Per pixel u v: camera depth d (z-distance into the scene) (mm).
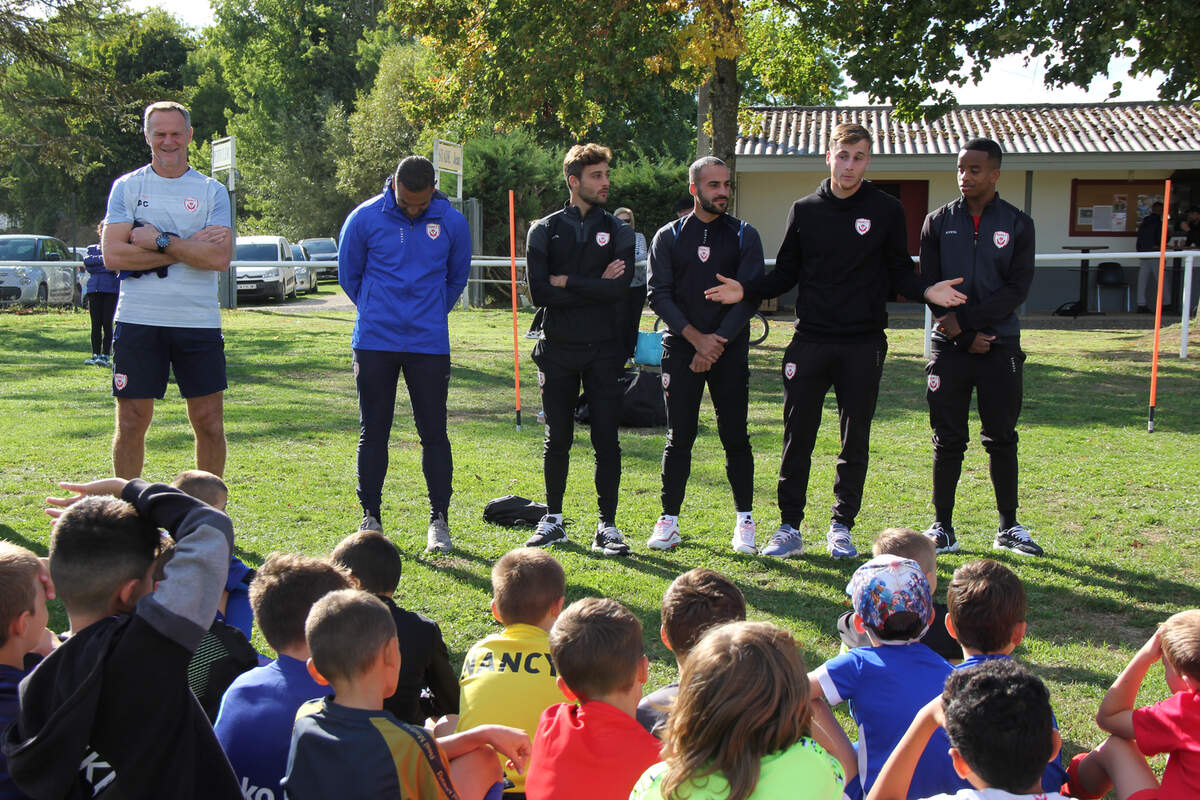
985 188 5305
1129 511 6363
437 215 5551
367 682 2342
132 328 5129
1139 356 13664
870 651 2875
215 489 3840
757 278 5520
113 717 2076
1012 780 2150
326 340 15594
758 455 8078
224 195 5301
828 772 2133
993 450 5605
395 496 6656
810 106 25750
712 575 2980
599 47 14625
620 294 5469
